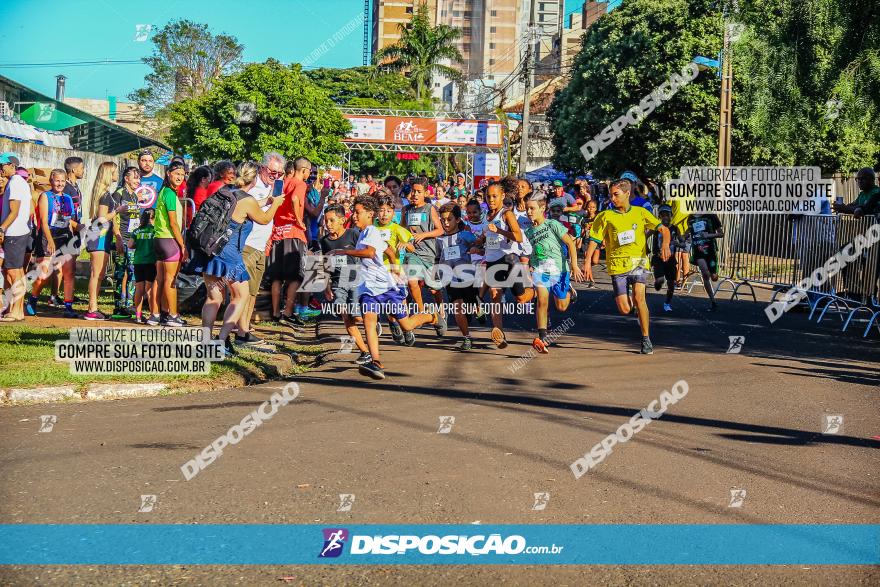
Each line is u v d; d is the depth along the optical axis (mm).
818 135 16328
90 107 65250
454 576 3893
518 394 7973
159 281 10695
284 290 14836
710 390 8234
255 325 12164
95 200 11477
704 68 31906
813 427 6801
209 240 8867
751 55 15797
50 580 3779
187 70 45344
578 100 35844
